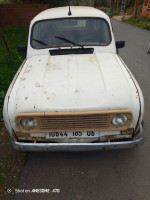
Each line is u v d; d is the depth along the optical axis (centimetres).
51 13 344
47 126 216
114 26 1625
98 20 328
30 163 277
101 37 324
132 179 252
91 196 232
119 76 245
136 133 231
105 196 232
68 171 264
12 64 602
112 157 284
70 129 218
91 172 262
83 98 213
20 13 1308
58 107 208
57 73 254
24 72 267
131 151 293
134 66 627
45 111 208
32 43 325
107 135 226
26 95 220
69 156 287
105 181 250
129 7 3278
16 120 212
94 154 289
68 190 239
